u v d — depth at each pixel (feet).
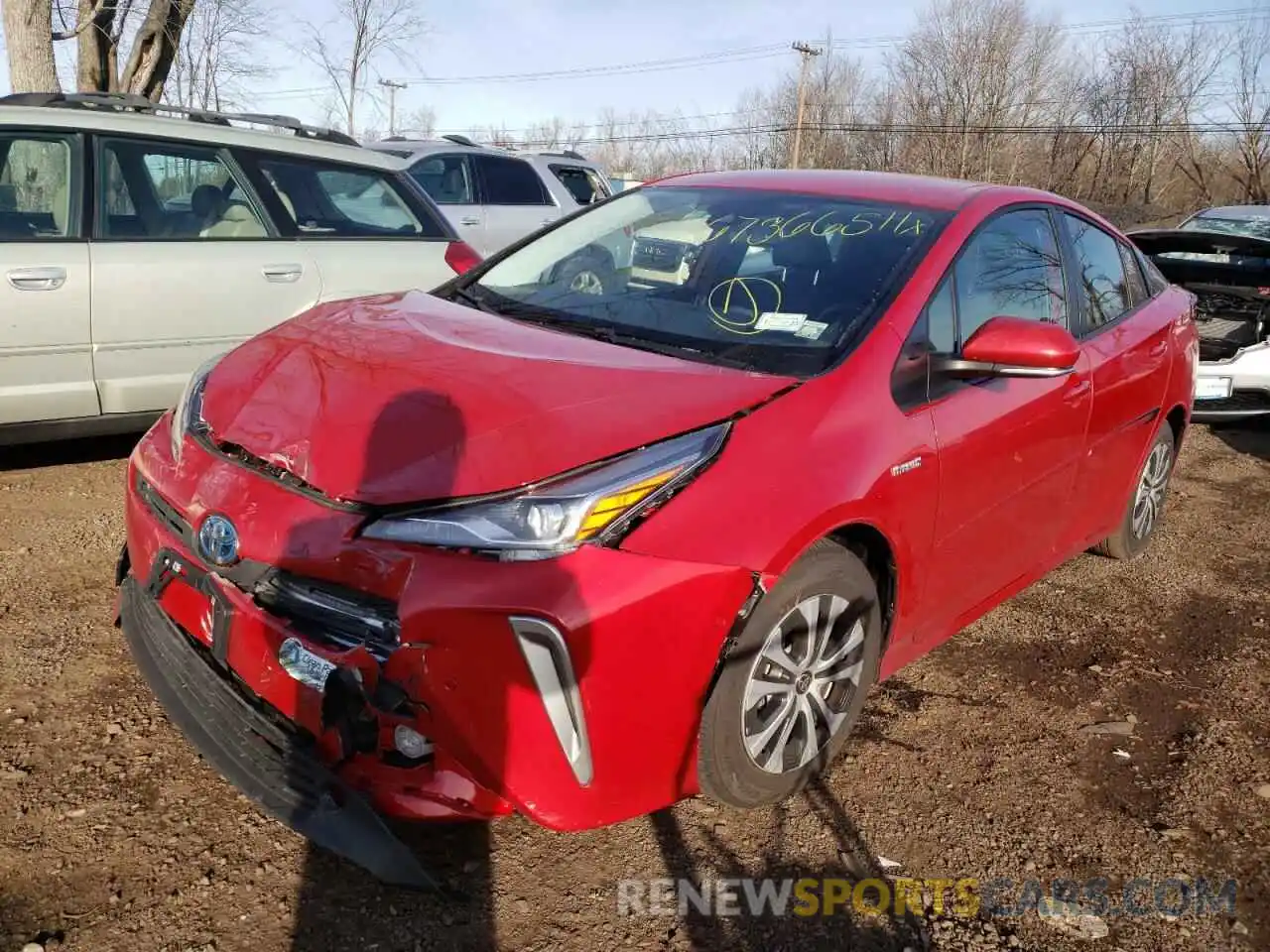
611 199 13.20
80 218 14.93
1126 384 13.14
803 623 8.57
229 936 7.32
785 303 10.05
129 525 9.27
